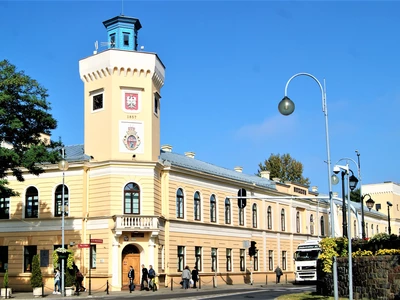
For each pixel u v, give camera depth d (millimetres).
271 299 34438
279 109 24750
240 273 62344
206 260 57219
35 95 44375
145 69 50406
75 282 43188
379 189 118000
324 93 27016
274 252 71125
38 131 45750
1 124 43250
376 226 107688
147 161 49125
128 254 47844
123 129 49438
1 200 52594
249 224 66000
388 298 27828
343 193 40875
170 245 51781
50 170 50562
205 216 58062
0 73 43031
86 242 48531
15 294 43094
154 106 51344
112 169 48438
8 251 51281
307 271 58406
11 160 43219
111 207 47875
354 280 30375
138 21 52594
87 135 51000
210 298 35875
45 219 50219
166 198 52125
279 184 74812
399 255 27719
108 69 49719
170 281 51062
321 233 86500
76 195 49406
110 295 41281
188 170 55094
